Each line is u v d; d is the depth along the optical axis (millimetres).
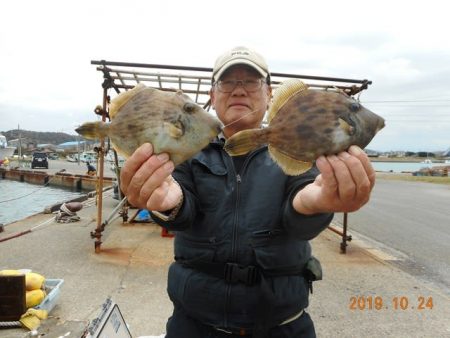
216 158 2291
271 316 2086
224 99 2426
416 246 8086
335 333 3885
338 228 9984
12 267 5637
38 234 7898
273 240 2131
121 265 5816
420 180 32969
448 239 8891
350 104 2131
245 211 2156
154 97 2100
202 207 2203
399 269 6094
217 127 2062
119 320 3205
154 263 5949
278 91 2164
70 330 3711
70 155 72938
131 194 1821
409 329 3990
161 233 7949
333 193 1724
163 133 2020
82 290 4766
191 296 2189
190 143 2035
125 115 2105
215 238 2152
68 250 6613
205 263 2168
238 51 2424
